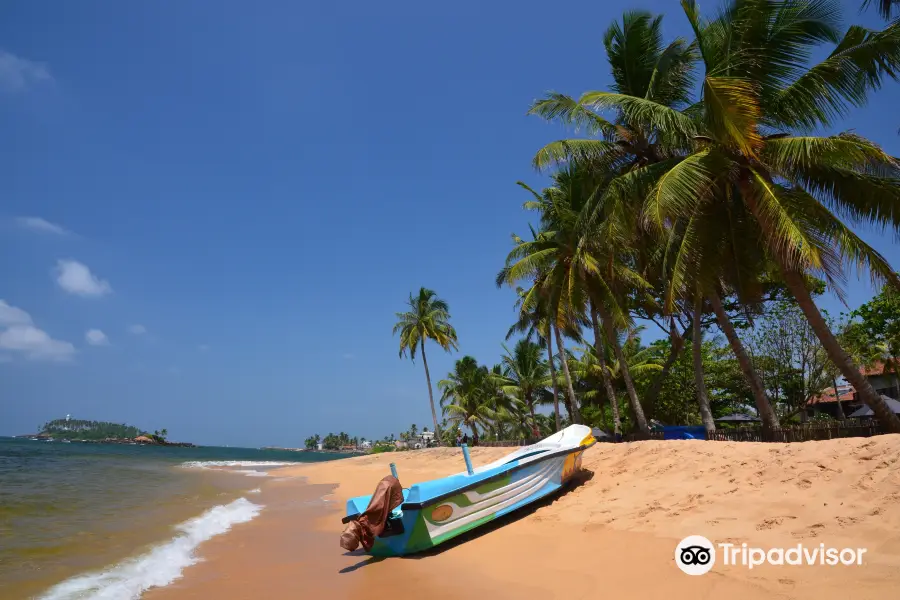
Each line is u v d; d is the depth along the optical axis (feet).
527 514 31.32
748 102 36.27
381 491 26.08
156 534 32.68
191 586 21.84
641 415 63.57
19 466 95.04
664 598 17.52
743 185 41.24
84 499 48.98
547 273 72.54
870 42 35.96
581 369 110.93
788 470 26.84
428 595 20.10
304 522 39.29
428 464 92.17
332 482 78.69
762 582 17.51
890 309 75.77
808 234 36.68
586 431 38.34
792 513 22.89
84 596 19.84
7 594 19.76
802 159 37.78
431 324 137.18
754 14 40.86
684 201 38.04
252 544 30.68
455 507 26.99
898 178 37.29
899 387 88.17
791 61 41.11
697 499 26.99
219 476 94.99
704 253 44.78
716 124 38.24
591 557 22.67
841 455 26.12
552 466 33.58
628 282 69.41
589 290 67.51
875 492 21.98
